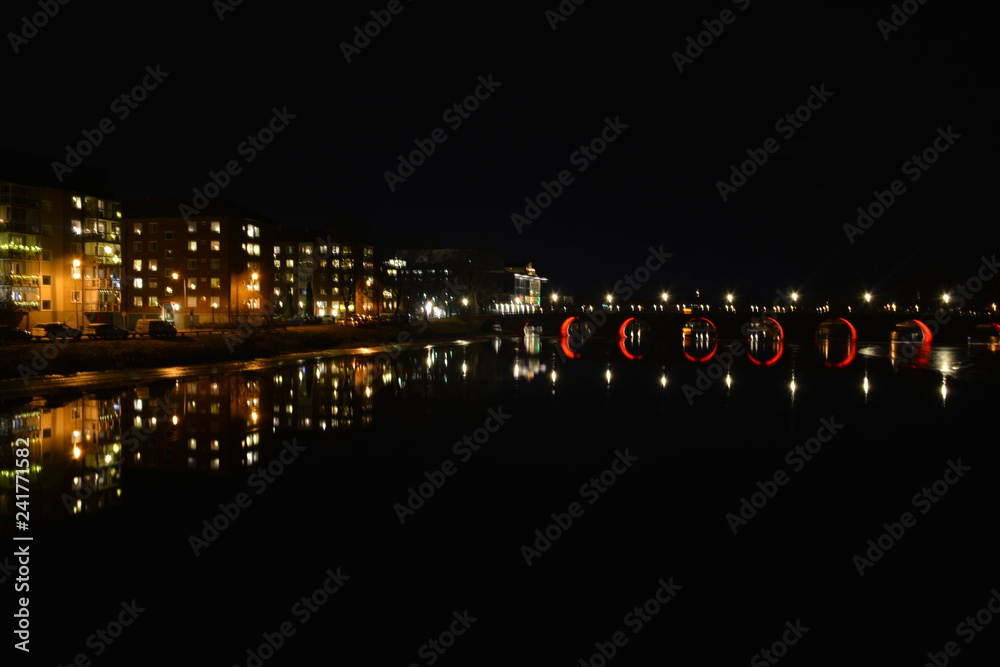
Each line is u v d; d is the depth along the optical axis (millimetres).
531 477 21359
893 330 109562
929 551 15055
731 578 13484
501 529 16312
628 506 18344
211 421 30578
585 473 21953
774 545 15305
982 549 15117
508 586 12984
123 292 108500
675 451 25484
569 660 10430
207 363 58125
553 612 11945
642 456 24547
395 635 11102
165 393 39531
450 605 12125
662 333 131125
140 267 108750
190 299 107812
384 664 10195
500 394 41875
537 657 10477
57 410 32938
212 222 108125
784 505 18469
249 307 112875
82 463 22297
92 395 38281
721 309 129875
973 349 89250
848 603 12414
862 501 19031
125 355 53438
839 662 10453
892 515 17734
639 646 10859
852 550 15094
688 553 14844
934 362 68562
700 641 11000
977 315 101625
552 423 31422
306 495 18906
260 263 119188
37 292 75625
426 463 23109
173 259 108188
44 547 14555
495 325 130875
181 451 24297
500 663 10188
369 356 71125
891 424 31875
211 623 11312
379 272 136875
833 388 46031
